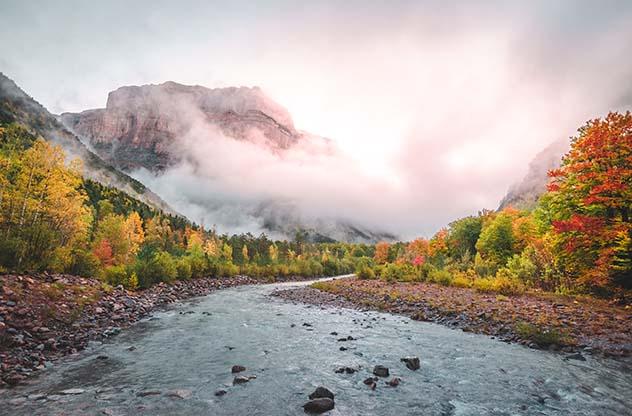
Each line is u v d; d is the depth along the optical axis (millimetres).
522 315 16000
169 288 29703
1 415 6527
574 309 17000
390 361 10414
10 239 16688
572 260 21812
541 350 11656
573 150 21312
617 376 9047
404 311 19844
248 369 9602
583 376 9055
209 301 25391
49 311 13164
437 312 18594
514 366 9930
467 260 51656
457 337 13594
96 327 13984
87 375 8945
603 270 19094
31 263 17250
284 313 19828
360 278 46469
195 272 43500
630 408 7184
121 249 48000
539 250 27406
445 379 8891
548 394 7902
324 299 26922
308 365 9984
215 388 8172
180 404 7219
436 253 70812
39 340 11141
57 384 8273
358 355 11070
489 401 7512
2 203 33500
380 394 7859
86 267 21484
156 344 12266
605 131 19469
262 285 47125
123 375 9016
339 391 8023
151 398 7500
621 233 18156
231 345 12266
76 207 38688
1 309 11672
